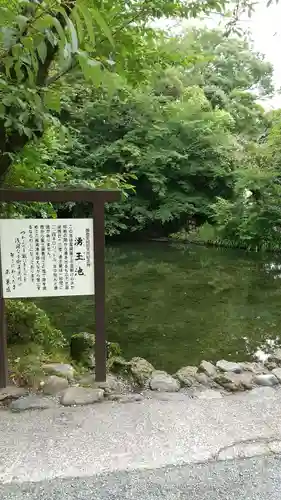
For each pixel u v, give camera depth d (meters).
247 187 11.38
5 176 3.40
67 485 1.83
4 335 2.76
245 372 3.21
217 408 2.54
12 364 3.18
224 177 14.20
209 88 15.64
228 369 3.23
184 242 14.02
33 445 2.11
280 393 2.79
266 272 9.02
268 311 6.13
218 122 13.82
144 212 14.14
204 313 6.02
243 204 12.30
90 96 4.64
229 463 2.00
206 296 7.00
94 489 1.81
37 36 1.34
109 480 1.86
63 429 2.27
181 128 13.80
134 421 2.36
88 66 1.25
